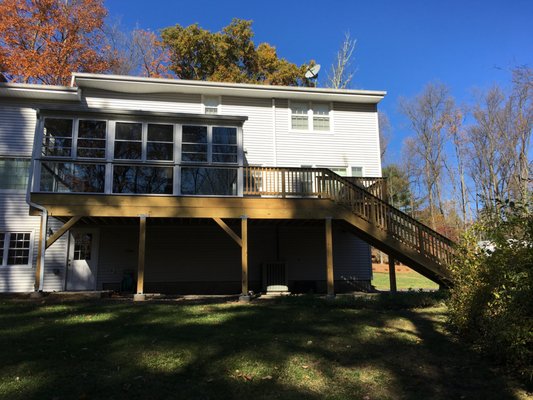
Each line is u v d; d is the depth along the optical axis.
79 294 11.38
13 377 4.92
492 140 34.06
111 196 11.45
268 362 5.74
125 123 11.98
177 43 29.17
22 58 21.80
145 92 15.53
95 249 14.67
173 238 15.27
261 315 8.88
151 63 30.53
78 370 5.22
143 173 11.81
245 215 12.06
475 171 36.41
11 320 8.02
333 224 14.40
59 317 8.38
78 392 4.56
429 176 41.59
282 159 16.05
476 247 7.16
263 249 15.78
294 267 15.82
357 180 14.19
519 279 5.59
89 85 14.95
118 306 9.78
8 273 13.94
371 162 16.73
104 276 14.58
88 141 11.72
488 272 6.39
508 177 31.56
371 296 11.55
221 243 15.55
